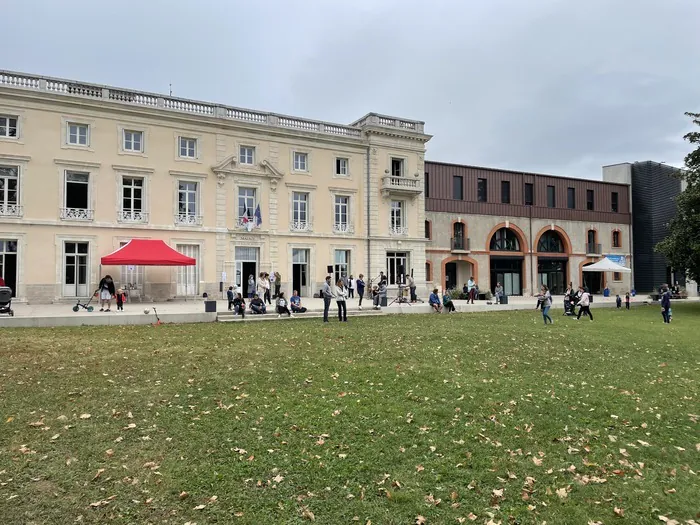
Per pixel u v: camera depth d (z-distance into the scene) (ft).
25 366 31.04
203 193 91.45
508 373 32.86
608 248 151.94
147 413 23.24
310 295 101.55
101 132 82.94
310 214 102.01
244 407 24.36
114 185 83.82
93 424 21.75
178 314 56.54
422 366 33.47
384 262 108.99
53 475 17.16
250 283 87.15
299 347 39.50
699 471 18.83
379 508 15.60
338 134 106.01
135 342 40.68
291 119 101.50
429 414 24.04
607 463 19.31
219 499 15.92
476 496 16.49
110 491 16.21
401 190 109.50
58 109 79.77
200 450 19.39
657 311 85.30
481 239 130.41
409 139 112.78
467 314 71.56
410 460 18.98
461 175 129.08
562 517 15.33
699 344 47.26
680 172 99.40
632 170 159.12
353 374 31.09
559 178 144.77
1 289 53.47
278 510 15.38
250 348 38.55
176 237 88.63
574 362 37.24
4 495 15.74
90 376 29.19
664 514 15.69
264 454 19.16
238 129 94.89
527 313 75.56
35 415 22.52
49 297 78.64
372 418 23.25
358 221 107.55
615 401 27.27
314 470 17.93
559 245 146.30
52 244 79.00
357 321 58.39
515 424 23.18
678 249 93.66
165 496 16.03
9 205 76.43
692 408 26.43
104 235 82.79
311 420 22.76
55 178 79.41
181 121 89.61
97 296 81.71
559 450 20.38
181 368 31.53
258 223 94.99
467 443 20.75
